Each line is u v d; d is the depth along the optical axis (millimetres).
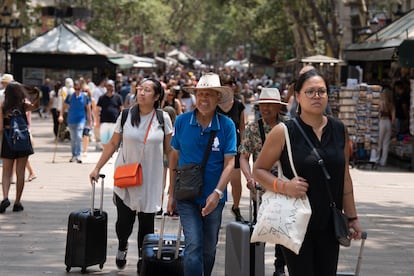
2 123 14875
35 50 43062
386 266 11617
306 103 6695
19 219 14633
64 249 12211
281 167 6805
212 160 8773
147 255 9336
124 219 10484
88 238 10500
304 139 6723
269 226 6559
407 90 28094
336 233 6578
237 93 16531
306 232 6656
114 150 10516
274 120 10523
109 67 47000
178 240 9289
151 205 10281
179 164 8945
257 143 10516
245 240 8906
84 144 25828
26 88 14953
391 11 42875
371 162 25750
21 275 10500
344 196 7055
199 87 8672
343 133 6875
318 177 6652
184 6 111125
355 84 26609
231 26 108188
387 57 26781
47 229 13758
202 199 8719
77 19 65625
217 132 8797
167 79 49312
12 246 12344
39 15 69250
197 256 8367
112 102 24656
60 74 44125
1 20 46500
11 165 15312
